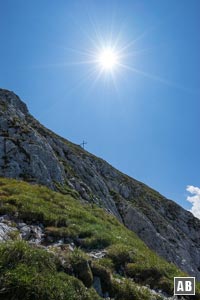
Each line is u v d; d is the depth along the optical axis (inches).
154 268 730.8
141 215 2336.4
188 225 3440.0
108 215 1256.8
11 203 871.1
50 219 844.0
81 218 967.0
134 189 3191.4
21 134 1749.5
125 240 913.5
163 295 648.4
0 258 438.6
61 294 431.5
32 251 475.2
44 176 1498.5
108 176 2942.9
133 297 560.1
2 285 405.1
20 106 2723.9
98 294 511.5
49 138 2295.8
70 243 755.4
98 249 784.3
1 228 673.6
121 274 689.0
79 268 517.3
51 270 468.1
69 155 2301.9
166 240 2320.4
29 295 405.7
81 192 1706.4
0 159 1476.4
